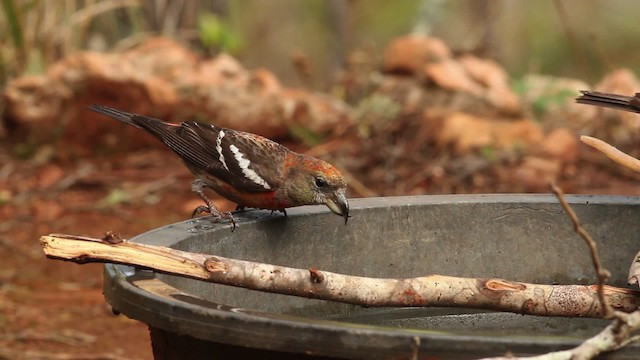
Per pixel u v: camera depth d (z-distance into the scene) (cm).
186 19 1642
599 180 1320
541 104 1494
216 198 1295
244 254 550
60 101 1377
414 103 1439
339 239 580
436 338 355
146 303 405
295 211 578
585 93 863
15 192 1301
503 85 1484
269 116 1396
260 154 700
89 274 1134
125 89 1362
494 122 1401
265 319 376
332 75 1819
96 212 1256
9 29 1470
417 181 1316
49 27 1509
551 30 2100
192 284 496
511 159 1348
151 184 1328
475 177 1315
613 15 2142
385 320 563
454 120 1386
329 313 559
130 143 1412
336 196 580
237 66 1427
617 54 2128
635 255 588
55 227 1212
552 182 383
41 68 1491
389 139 1385
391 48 1516
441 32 2012
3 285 1077
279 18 2258
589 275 600
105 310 1036
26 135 1394
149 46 1403
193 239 515
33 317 1001
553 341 356
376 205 585
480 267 596
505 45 2081
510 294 493
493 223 597
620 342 359
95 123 1386
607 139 1418
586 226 600
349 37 2042
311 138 1405
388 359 359
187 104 1373
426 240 591
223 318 381
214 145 720
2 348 917
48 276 1113
